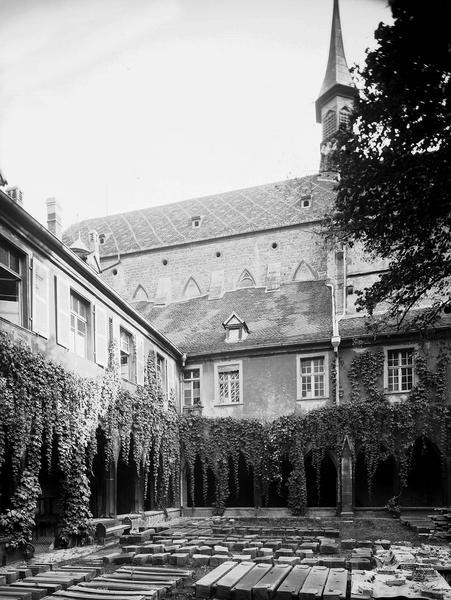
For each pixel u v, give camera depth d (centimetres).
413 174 962
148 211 4388
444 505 2442
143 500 2383
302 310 3072
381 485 2788
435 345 2559
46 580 1069
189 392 2975
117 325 2217
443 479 2461
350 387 2677
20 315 1603
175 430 2748
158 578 1109
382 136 965
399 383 2623
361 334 2686
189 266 3800
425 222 1037
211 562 1312
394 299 1245
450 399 2508
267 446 2686
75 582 1084
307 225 3578
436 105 882
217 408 2867
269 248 3631
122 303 2225
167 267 3859
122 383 2203
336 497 2805
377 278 2900
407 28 809
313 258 3484
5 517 1393
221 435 2762
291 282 3397
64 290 1817
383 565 1172
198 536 1723
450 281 1330
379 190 1022
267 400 2788
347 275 2958
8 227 1538
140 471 2405
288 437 2661
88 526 1725
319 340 2730
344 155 1018
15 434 1435
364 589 893
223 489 2725
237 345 2911
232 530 1822
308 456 2702
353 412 2586
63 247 1753
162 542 1575
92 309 2017
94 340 2005
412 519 2239
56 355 1722
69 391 1708
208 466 2767
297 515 2586
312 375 2762
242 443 2731
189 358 2969
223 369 2906
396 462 2523
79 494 1727
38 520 1709
